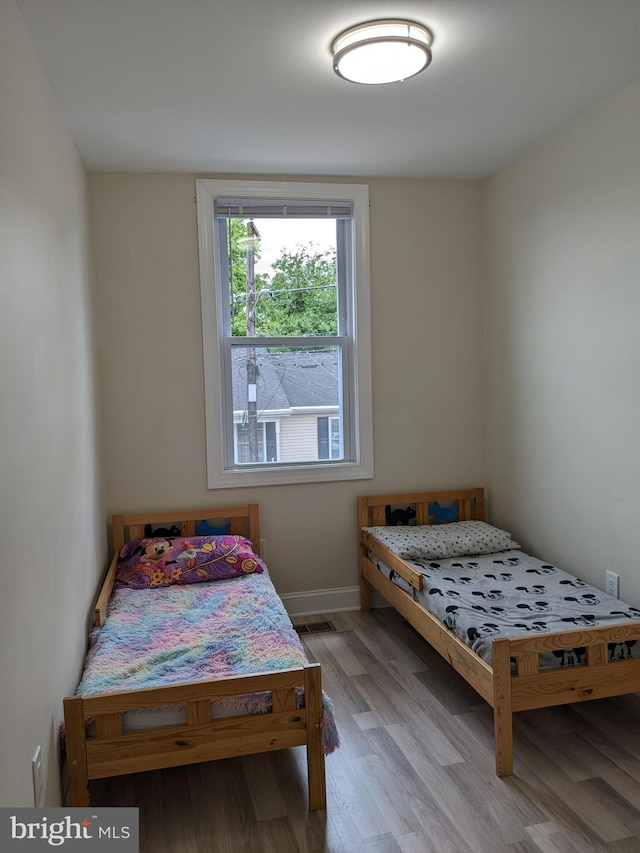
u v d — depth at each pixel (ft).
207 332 11.35
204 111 8.52
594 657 7.27
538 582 9.43
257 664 7.25
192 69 7.34
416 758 7.44
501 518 12.23
